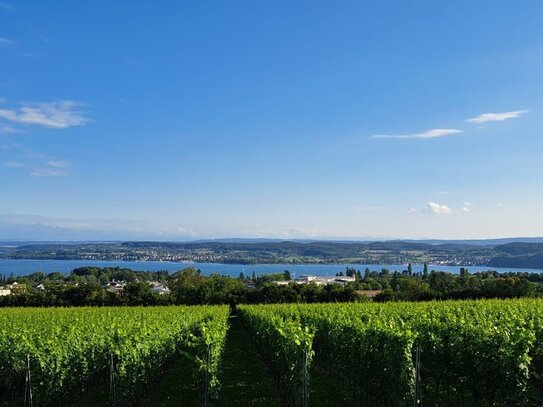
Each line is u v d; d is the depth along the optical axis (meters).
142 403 17.33
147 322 25.27
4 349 17.80
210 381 16.19
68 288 71.62
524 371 12.33
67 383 16.72
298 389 15.03
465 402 16.41
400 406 13.40
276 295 71.19
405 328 16.48
